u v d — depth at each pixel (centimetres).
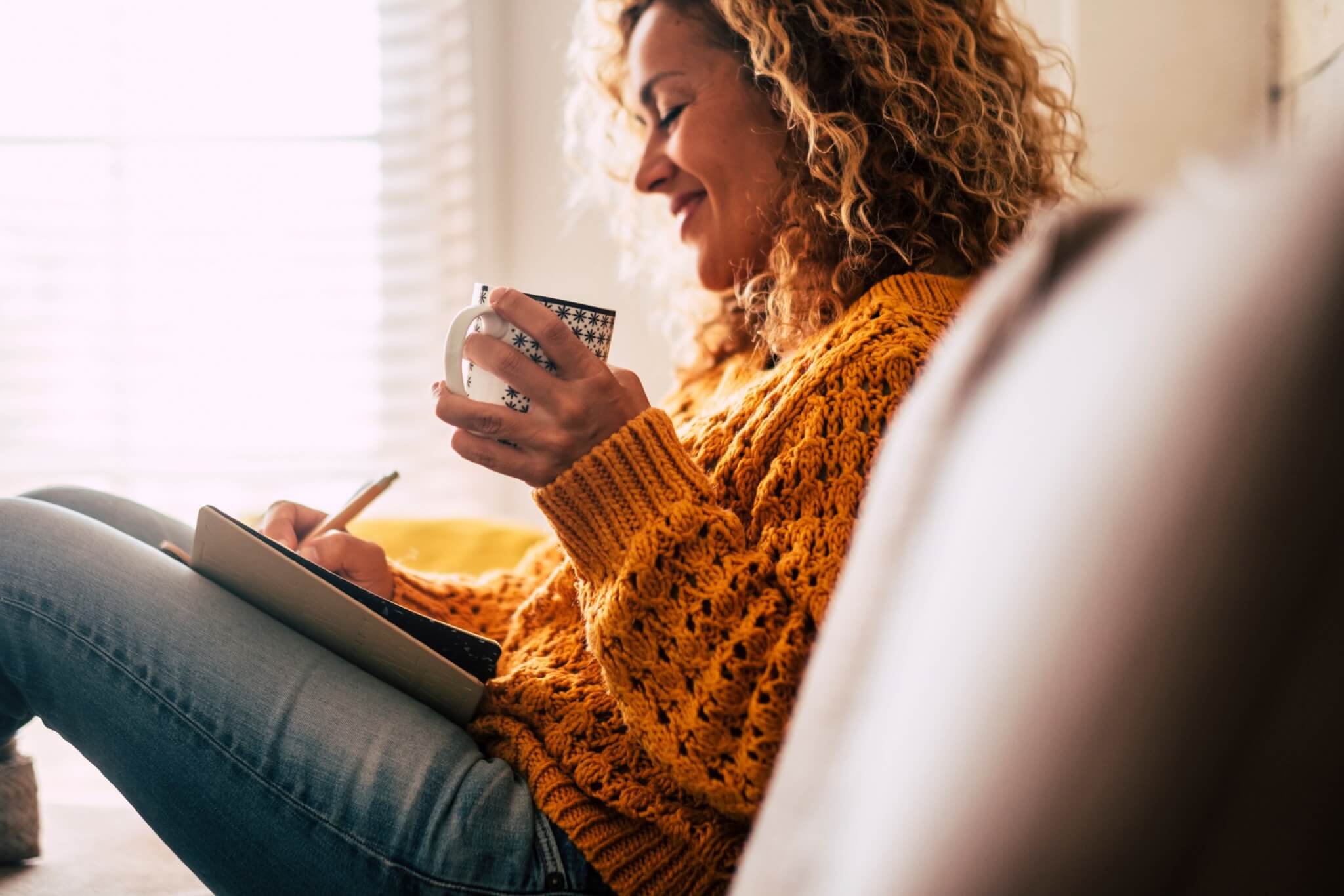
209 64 230
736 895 25
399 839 73
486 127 223
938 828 17
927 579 20
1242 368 15
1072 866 16
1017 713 17
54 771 198
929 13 93
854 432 72
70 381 234
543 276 223
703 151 97
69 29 231
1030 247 21
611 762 75
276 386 232
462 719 85
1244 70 152
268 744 75
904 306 79
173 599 79
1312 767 16
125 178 231
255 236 231
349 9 227
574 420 73
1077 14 155
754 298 99
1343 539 15
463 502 230
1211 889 16
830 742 22
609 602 71
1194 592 15
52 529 82
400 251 229
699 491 73
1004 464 18
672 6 100
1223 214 17
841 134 86
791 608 69
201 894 113
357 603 77
